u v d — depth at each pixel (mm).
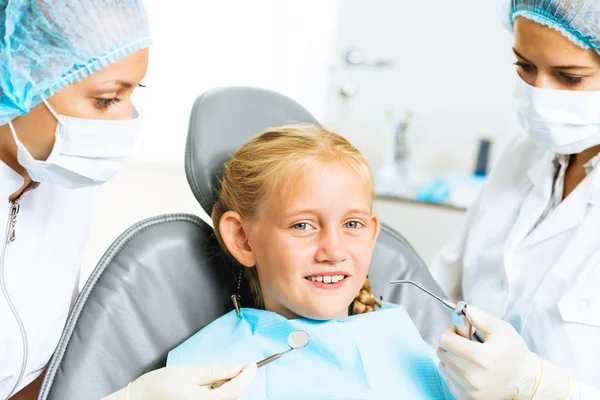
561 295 1183
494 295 1322
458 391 1062
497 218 1382
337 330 1130
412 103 3035
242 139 1268
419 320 1330
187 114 3025
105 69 943
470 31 2910
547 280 1210
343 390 1083
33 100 929
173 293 1168
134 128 998
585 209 1226
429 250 2861
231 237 1186
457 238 1522
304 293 1105
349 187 1111
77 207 1157
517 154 1422
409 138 3014
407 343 1174
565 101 1121
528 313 1229
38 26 913
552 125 1149
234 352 1114
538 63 1132
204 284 1207
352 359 1121
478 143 2961
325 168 1108
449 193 2840
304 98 3115
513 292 1287
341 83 3094
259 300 1233
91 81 938
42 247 1086
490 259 1352
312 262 1095
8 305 1023
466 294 1409
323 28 3035
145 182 2992
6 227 1010
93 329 1074
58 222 1113
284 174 1108
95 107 961
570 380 1056
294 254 1091
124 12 945
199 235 1229
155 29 2947
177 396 948
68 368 1040
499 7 2852
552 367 1062
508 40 2863
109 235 2658
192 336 1151
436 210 2818
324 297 1104
